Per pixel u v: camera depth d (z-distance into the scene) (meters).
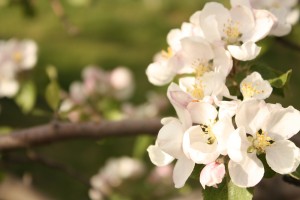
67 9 2.98
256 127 0.56
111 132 0.78
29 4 1.13
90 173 1.82
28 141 0.79
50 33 2.78
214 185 0.55
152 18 2.99
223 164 0.55
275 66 2.13
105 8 3.04
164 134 0.56
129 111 1.11
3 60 0.93
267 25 0.61
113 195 1.14
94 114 0.98
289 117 0.56
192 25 0.63
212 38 0.61
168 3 3.11
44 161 0.87
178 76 0.65
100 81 1.03
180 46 0.62
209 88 0.58
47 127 0.79
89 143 1.93
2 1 1.14
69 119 0.91
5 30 2.82
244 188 0.56
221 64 0.60
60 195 1.68
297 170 0.57
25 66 0.93
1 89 0.92
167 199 1.13
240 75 0.61
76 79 2.36
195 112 0.57
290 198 0.96
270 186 0.97
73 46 2.67
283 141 0.56
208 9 0.62
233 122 0.57
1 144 0.80
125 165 1.17
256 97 0.58
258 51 0.59
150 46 2.69
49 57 2.55
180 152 0.56
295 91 2.01
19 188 1.17
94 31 2.84
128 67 2.46
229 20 0.62
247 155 0.56
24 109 0.92
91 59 2.54
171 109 1.34
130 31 2.85
